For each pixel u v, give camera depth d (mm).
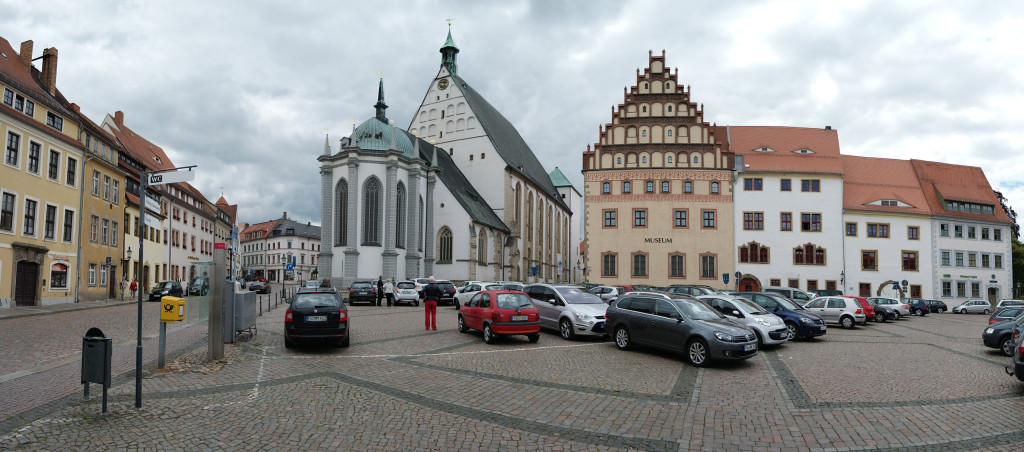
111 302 42156
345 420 9039
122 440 7863
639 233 51031
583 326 19234
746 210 50938
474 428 8703
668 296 16734
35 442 7703
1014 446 8156
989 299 54500
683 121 51750
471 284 33000
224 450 7574
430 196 67312
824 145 54156
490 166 76938
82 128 41000
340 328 16156
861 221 51812
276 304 36906
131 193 52031
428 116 82188
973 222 54844
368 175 60000
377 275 59188
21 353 15148
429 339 19109
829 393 11531
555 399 10625
